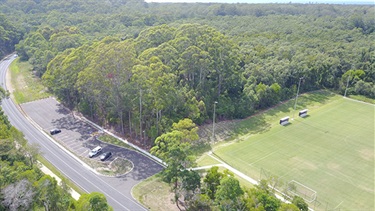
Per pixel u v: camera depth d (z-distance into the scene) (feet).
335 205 174.91
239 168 207.92
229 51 297.94
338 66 394.93
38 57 388.37
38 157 211.82
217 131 262.47
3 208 132.16
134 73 224.74
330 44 444.96
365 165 216.54
